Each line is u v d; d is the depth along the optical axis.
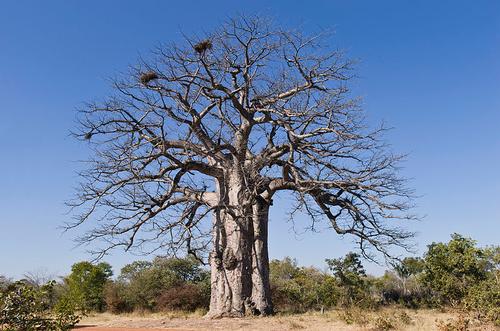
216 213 16.72
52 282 7.70
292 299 24.06
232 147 17.34
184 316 19.19
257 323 14.40
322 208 18.12
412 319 14.24
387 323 12.34
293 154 16.72
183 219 16.14
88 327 14.51
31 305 7.07
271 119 17.70
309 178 16.80
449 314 16.31
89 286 28.62
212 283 17.09
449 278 21.14
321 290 24.44
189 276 30.02
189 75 16.25
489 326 11.73
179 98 16.20
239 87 17.22
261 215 17.81
